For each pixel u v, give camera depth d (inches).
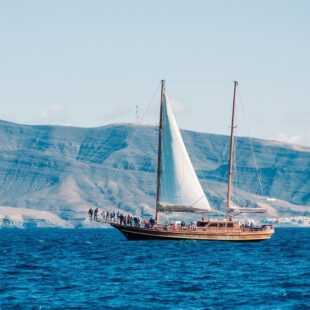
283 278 6176.2
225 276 6348.4
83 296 5118.1
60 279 6107.3
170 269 6968.5
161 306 4707.2
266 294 5226.4
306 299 5002.5
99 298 5027.1
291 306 4734.3
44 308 4616.1
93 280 6028.5
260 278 6190.9
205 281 5969.5
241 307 4687.5
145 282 5890.8
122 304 4783.5
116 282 5890.8
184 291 5374.0
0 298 5027.1
